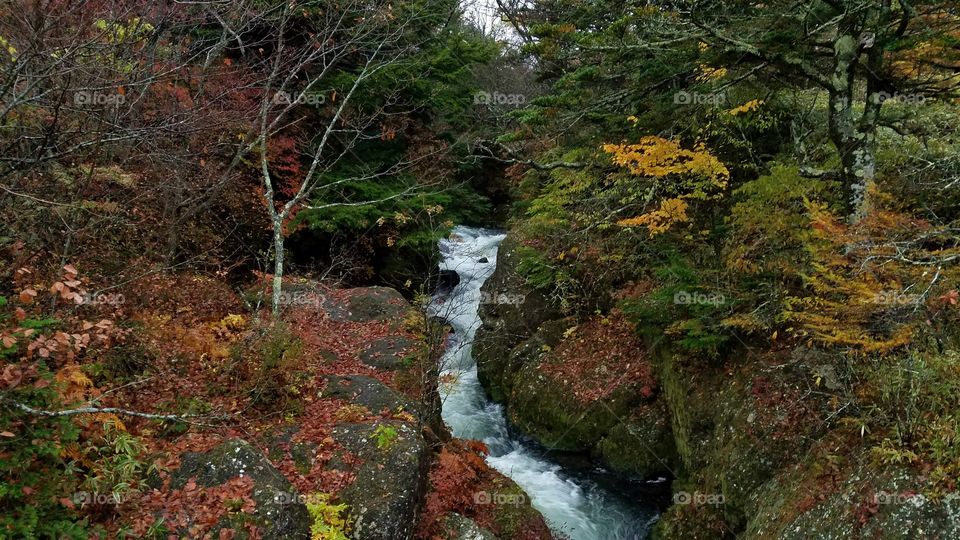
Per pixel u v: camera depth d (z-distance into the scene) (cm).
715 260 775
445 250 1789
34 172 550
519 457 954
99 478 435
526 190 1344
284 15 841
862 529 445
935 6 592
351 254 1308
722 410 712
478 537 585
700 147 768
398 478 571
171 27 677
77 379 462
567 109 855
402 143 1360
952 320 496
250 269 1091
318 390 711
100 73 504
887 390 503
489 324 1267
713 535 649
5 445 371
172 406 580
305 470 569
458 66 1423
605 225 967
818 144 805
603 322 1093
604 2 720
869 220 509
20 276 532
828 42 678
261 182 1130
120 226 747
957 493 411
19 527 352
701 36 641
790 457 594
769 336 723
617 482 873
